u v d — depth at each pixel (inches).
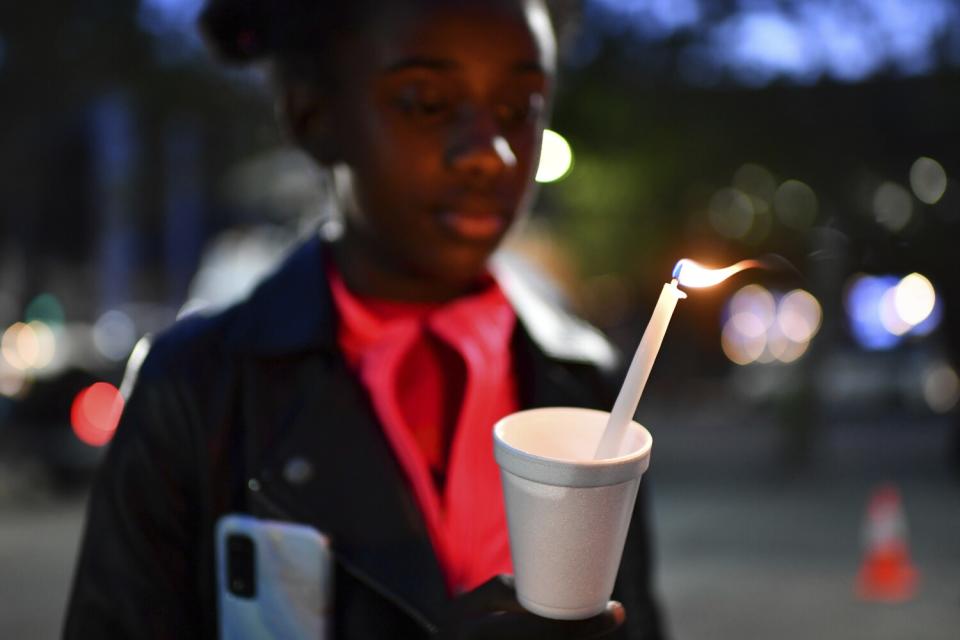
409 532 47.0
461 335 51.2
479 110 45.8
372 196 47.1
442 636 37.3
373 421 49.1
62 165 774.5
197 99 410.3
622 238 489.7
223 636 47.7
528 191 49.0
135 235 794.8
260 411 48.9
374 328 50.9
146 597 47.4
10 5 391.5
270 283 53.1
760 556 313.0
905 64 390.3
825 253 506.9
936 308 595.2
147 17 391.5
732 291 912.9
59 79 410.9
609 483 32.6
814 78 388.8
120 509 47.8
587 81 367.2
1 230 901.8
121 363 437.1
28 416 399.5
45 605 257.8
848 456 547.5
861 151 442.0
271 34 52.0
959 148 436.8
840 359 716.7
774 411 741.9
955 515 377.7
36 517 366.6
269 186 482.9
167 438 48.5
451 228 46.1
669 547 327.9
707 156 432.5
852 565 299.7
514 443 37.0
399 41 45.2
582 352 55.9
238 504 48.4
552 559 33.8
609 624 35.4
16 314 943.7
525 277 60.4
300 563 46.4
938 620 242.2
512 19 46.2
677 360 883.4
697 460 542.6
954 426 500.1
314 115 50.5
